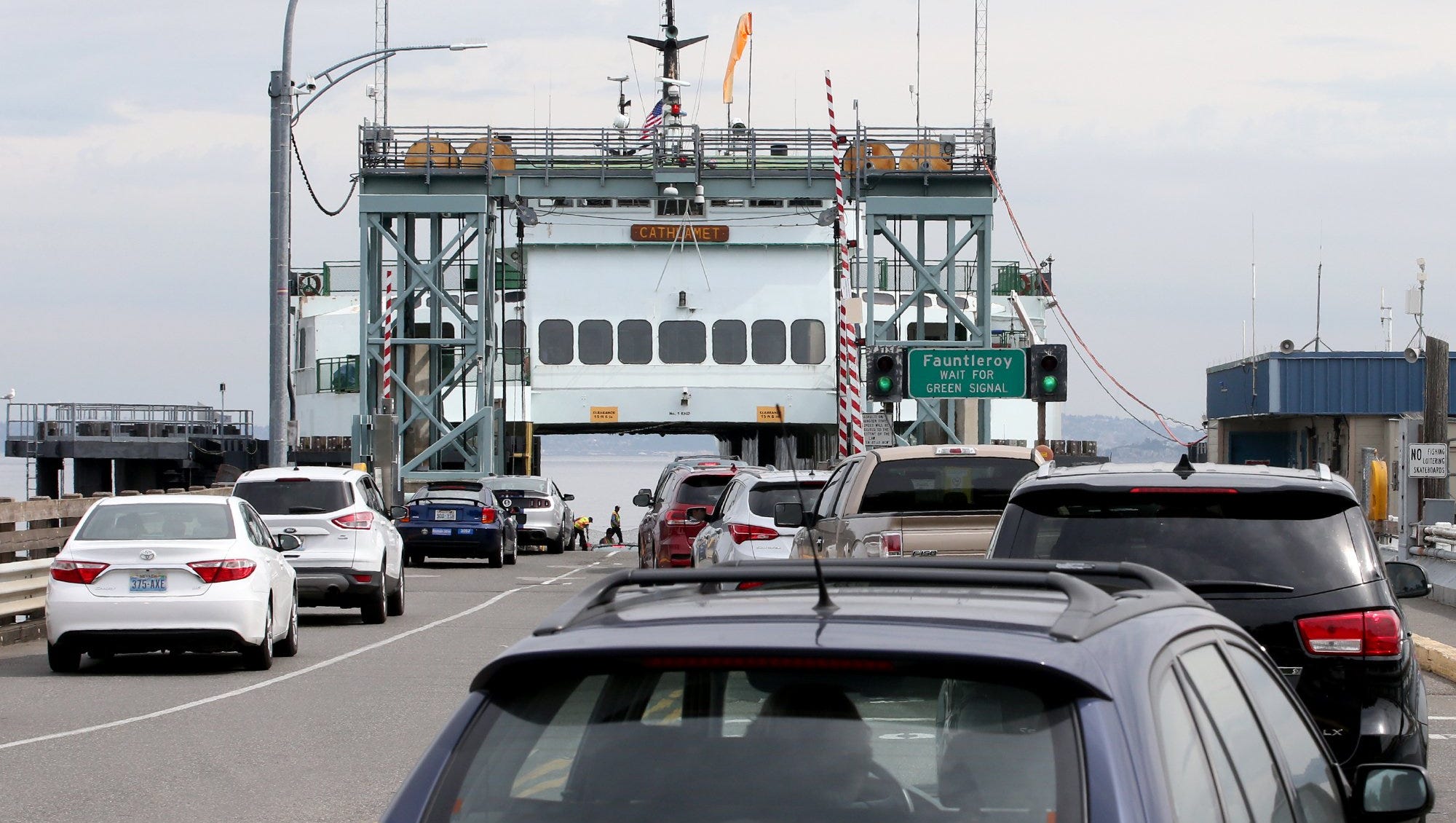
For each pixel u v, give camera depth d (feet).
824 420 230.27
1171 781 18.79
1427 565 144.66
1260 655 26.84
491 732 20.18
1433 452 145.79
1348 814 27.96
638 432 284.41
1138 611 21.97
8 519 108.27
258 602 91.20
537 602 143.84
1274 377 251.19
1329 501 44.32
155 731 69.77
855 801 18.67
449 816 19.45
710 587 24.75
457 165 221.25
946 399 216.13
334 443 265.54
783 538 106.93
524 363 230.48
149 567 89.56
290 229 157.58
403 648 105.09
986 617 20.36
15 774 59.26
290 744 66.23
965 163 219.82
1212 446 290.76
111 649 90.17
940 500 79.51
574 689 20.35
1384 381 249.96
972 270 288.30
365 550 120.47
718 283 229.86
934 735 19.02
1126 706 18.75
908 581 22.97
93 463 392.06
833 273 229.66
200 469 394.93
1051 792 18.11
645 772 19.40
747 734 19.48
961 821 18.22
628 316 230.07
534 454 291.17
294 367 314.76
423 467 230.27
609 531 353.92
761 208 227.81
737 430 286.87
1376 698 42.39
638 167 224.74
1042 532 45.62
